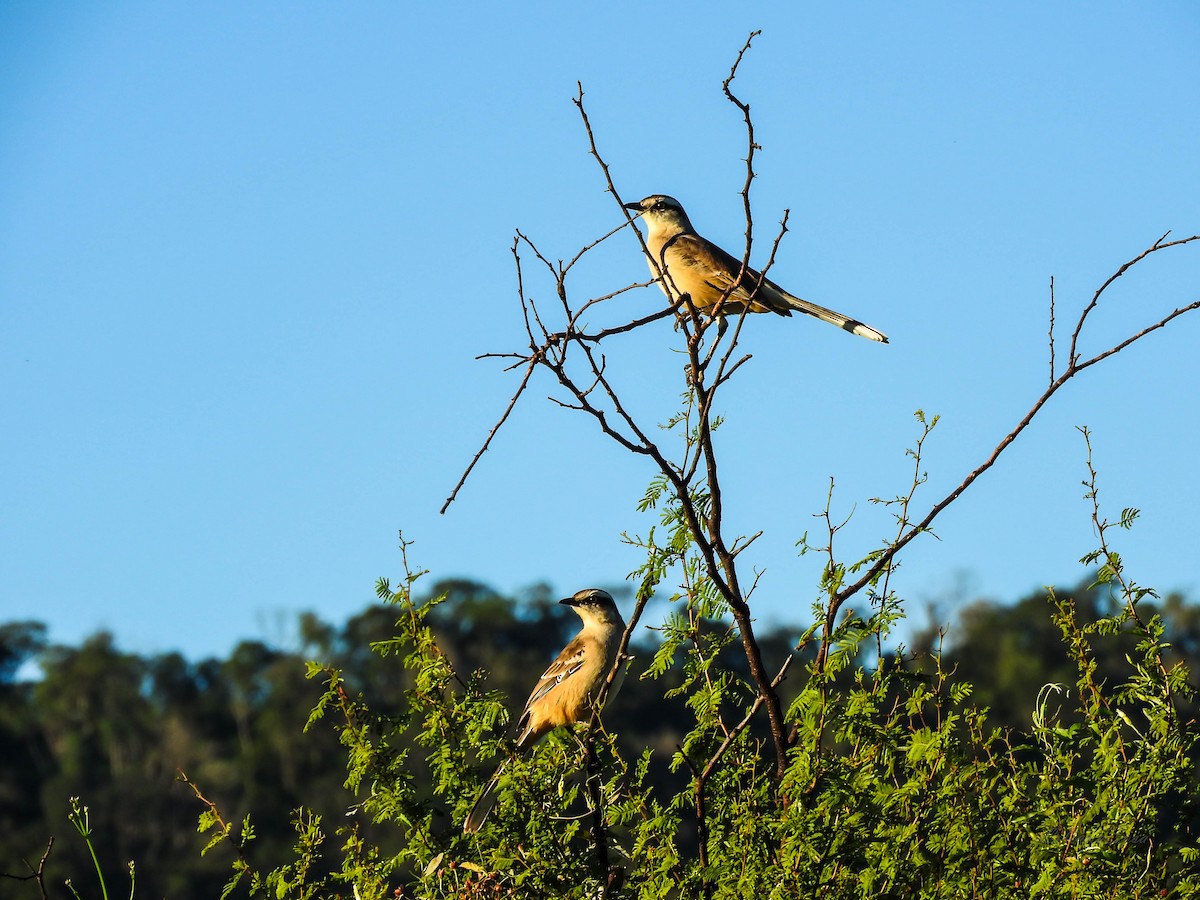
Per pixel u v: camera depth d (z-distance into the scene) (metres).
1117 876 11.12
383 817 11.68
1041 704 12.28
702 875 10.68
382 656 11.97
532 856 11.20
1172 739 11.73
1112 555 12.40
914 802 11.32
